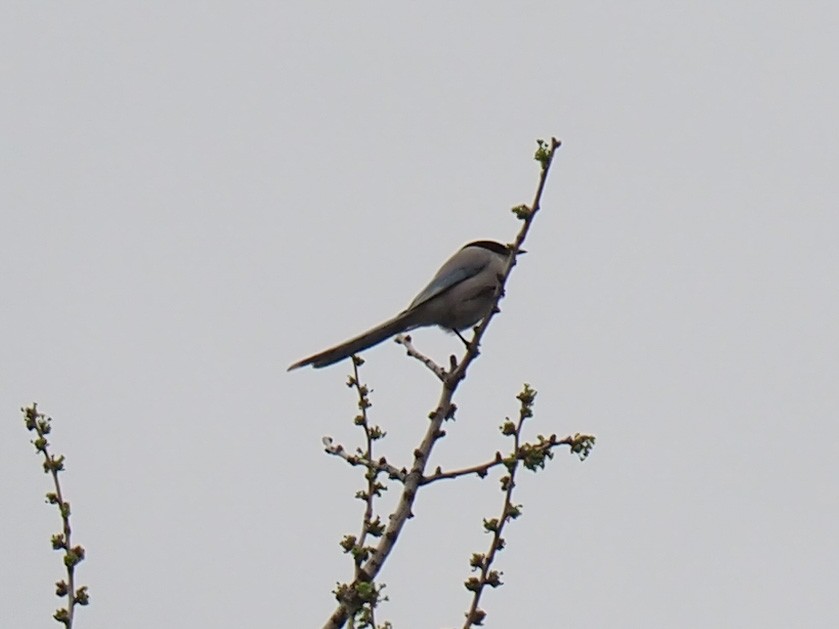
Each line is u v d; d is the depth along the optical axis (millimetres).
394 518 10805
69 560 10273
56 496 10578
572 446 10930
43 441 10750
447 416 11883
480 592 10406
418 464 11258
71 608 10078
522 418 11047
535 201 12422
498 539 10602
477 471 11078
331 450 11852
